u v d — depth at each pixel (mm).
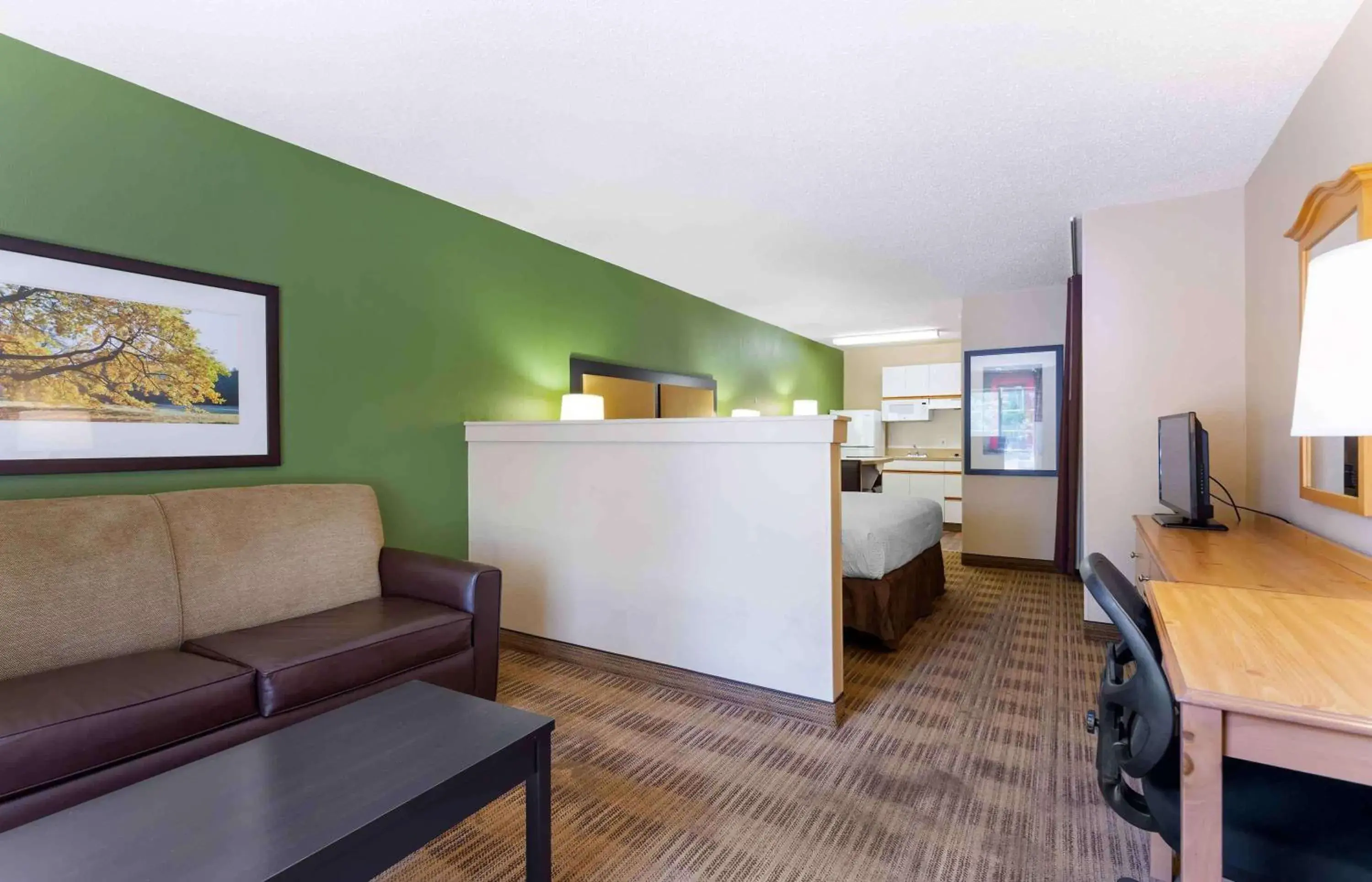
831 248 4188
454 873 1631
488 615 2555
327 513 2635
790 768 2133
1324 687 979
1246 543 2287
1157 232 3312
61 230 2123
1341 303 1071
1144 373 3338
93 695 1627
